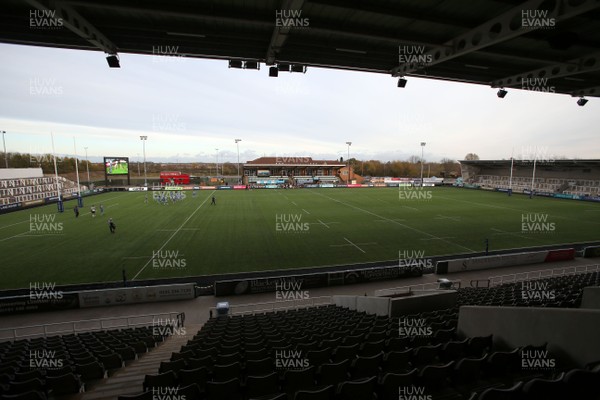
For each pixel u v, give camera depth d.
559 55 12.09
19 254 19.77
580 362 3.96
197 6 8.63
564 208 39.38
